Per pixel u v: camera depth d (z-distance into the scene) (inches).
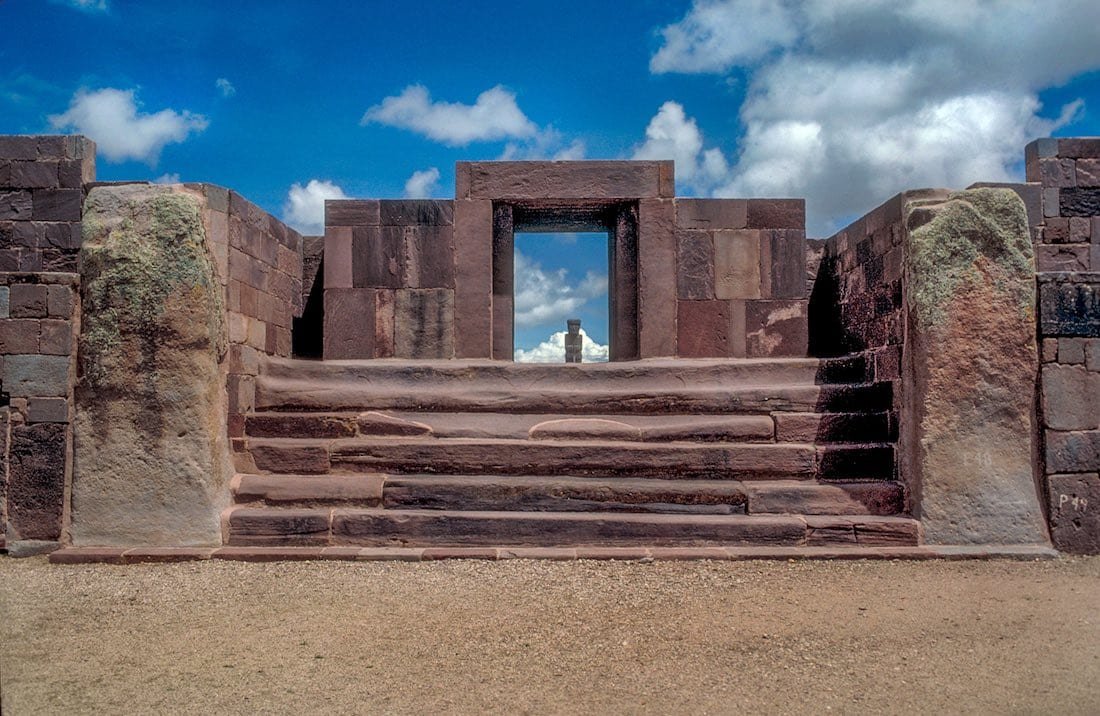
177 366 279.4
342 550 266.5
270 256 382.9
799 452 300.8
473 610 210.5
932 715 148.4
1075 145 450.3
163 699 156.0
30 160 458.6
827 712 149.8
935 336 281.4
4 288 282.8
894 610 210.2
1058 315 283.9
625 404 327.9
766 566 255.4
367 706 152.3
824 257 438.0
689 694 157.6
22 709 151.5
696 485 289.7
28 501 277.0
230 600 221.0
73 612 211.5
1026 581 238.5
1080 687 160.2
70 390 281.9
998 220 283.6
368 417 320.5
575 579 239.9
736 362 348.8
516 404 329.7
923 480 278.2
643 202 425.7
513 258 439.5
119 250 280.5
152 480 276.2
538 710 150.5
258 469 303.3
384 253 424.8
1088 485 279.1
